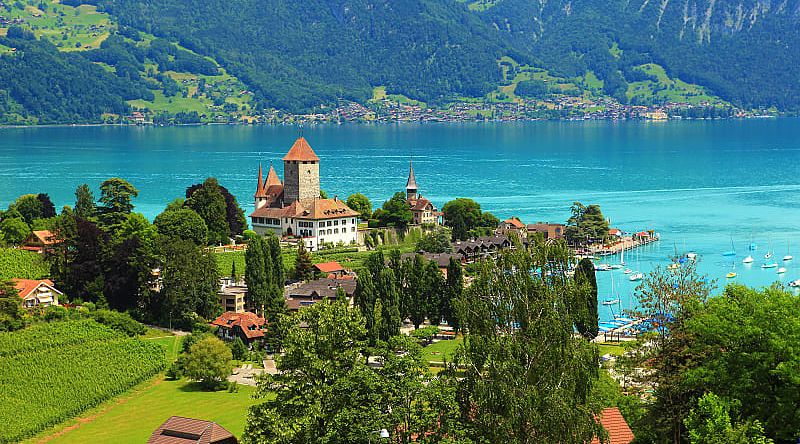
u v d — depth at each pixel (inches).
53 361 6648.6
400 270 7770.7
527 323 3363.7
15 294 7298.2
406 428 3400.6
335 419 3388.3
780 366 3587.6
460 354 3403.1
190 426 4448.8
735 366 3715.6
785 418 3659.0
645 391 4266.7
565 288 3479.3
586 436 3179.1
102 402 6171.3
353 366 3634.4
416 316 7623.0
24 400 5999.0
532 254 3572.8
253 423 3641.7
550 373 3223.4
